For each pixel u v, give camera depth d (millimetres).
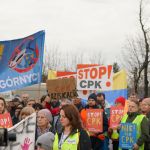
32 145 7883
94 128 11383
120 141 10273
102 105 13023
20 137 7773
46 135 7531
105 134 11773
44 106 12820
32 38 12516
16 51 12594
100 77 13844
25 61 12570
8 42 12617
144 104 11000
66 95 12383
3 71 12656
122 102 12992
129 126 10125
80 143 7137
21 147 7777
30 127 7883
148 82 34781
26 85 12609
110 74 13773
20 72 12586
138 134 10047
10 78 12641
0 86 12680
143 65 32750
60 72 18141
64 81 12406
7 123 9375
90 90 14016
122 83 16891
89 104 11805
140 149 9992
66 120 7234
